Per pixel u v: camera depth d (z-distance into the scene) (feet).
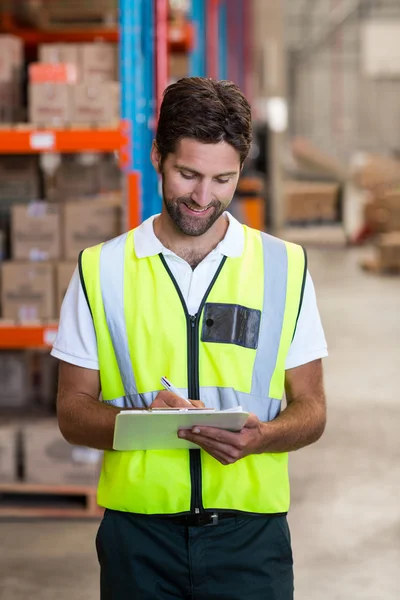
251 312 7.15
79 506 16.06
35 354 17.66
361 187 73.77
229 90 6.53
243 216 50.83
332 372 27.55
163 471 7.04
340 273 49.96
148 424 6.48
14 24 20.79
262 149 59.67
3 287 15.96
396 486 17.74
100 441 7.04
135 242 7.25
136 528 7.13
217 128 6.42
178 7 25.57
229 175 6.61
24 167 16.80
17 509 15.89
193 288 7.14
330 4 105.81
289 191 67.41
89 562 14.10
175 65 27.20
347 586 13.41
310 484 17.87
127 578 7.13
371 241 66.18
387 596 13.09
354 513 16.37
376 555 14.53
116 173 17.16
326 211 67.46
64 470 15.85
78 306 7.23
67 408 7.16
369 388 25.59
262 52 63.93
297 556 14.49
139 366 7.10
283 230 63.72
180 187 6.62
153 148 6.91
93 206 15.93
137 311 7.13
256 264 7.27
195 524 7.06
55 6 20.95
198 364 7.08
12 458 16.01
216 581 7.11
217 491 7.07
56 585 13.32
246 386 7.11
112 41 21.39
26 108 17.74
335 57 107.76
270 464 7.23
